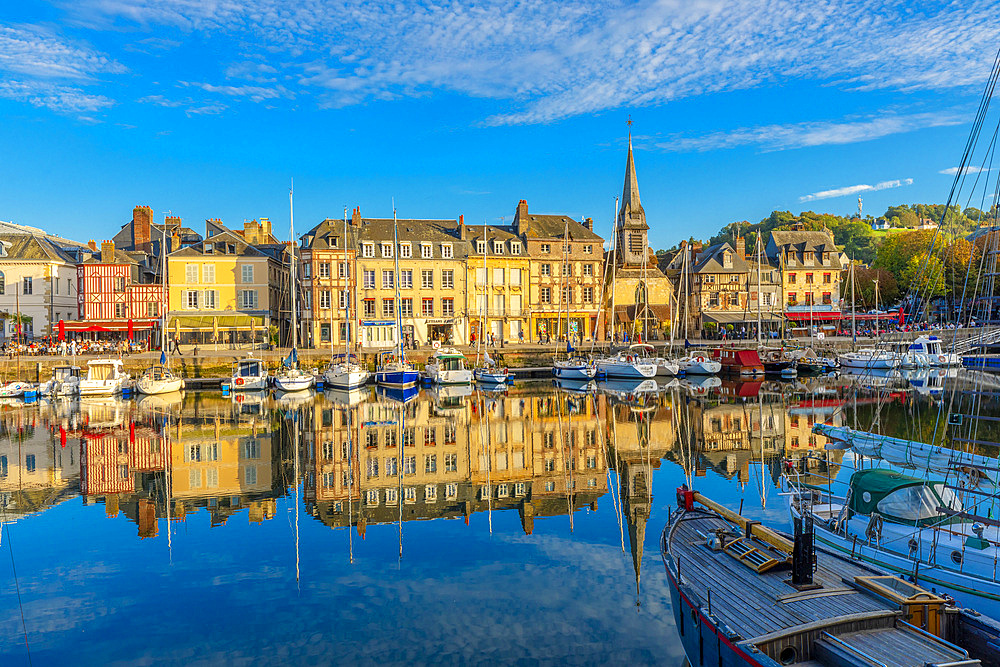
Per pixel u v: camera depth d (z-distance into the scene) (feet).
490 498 69.67
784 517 59.26
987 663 30.94
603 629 39.99
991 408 121.39
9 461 87.40
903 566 40.52
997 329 76.07
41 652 37.52
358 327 204.44
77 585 46.85
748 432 104.37
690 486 72.18
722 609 33.81
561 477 78.28
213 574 48.75
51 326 200.23
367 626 40.52
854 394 148.36
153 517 63.16
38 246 205.36
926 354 182.70
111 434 107.86
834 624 31.04
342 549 53.93
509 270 234.38
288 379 167.22
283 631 39.93
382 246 224.33
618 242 274.57
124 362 175.32
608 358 191.11
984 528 42.34
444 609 42.83
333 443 100.17
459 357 182.70
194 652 37.47
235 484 75.82
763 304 272.10
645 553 52.80
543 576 48.21
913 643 30.14
